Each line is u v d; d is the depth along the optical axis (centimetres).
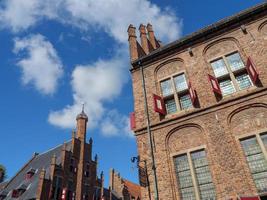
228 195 983
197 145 1162
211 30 1431
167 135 1263
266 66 1167
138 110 1441
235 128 1108
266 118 1058
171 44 1521
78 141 4216
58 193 3388
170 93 1411
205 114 1207
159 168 1195
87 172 4106
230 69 1280
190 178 1116
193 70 1388
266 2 1320
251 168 1000
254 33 1302
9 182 3997
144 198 1150
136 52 1692
